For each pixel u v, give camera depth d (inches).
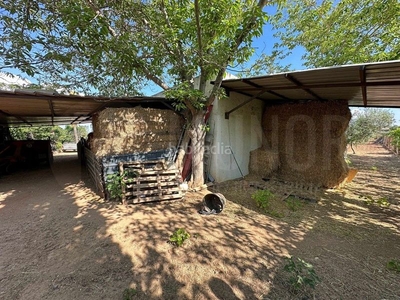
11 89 133.1
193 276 80.5
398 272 84.0
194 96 160.6
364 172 303.1
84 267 85.4
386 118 545.3
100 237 109.3
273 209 153.9
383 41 228.5
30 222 127.9
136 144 190.5
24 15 96.7
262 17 132.2
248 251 98.3
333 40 267.3
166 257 92.3
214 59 154.9
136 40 144.6
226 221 131.9
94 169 206.1
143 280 78.0
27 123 431.5
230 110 234.5
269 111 277.6
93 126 243.3
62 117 350.3
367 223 132.6
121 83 178.5
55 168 320.2
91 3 111.4
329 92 191.2
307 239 111.2
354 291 73.4
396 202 175.0
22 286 74.9
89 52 121.6
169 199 170.4
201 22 153.3
